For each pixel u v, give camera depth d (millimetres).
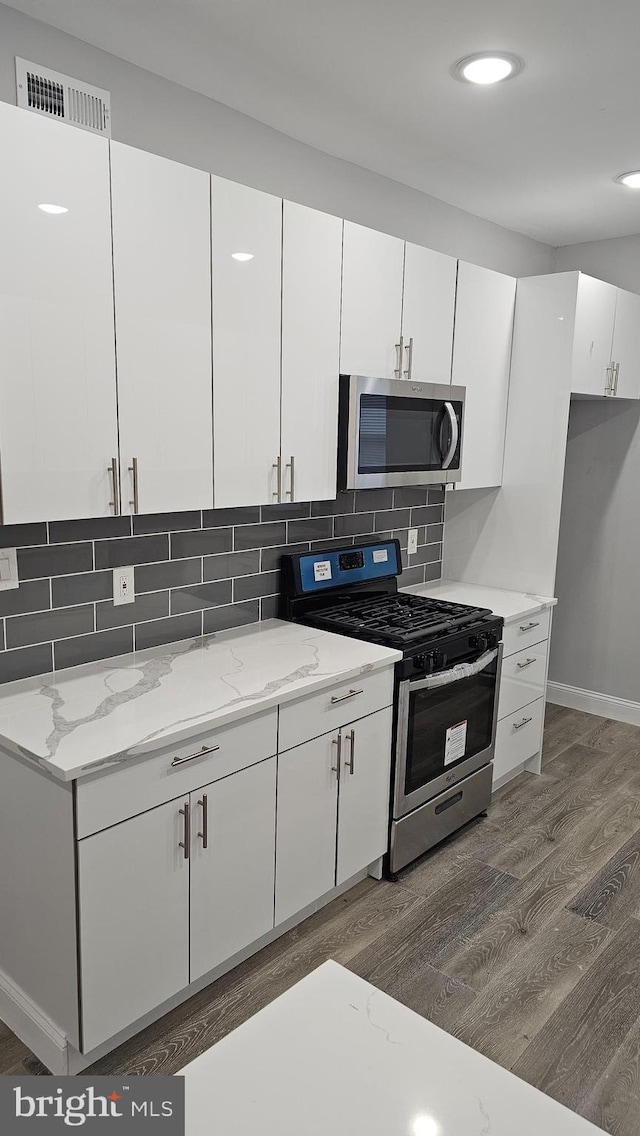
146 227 1903
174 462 2062
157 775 1812
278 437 2367
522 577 3545
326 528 3086
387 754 2592
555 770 3658
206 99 2383
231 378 2186
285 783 2197
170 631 2545
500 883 2715
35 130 1656
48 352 1743
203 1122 822
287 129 2611
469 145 2732
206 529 2598
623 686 4258
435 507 3719
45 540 2146
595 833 3072
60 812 1688
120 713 1921
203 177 2023
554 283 3250
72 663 2283
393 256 2688
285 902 2283
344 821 2455
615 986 2221
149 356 1958
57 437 1789
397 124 2557
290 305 2332
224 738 1969
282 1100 852
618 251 3982
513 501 3523
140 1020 1976
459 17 1891
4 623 2100
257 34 2002
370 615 2941
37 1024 1869
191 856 1945
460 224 3516
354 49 2066
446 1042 943
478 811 3121
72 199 1740
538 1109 852
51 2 1858
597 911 2568
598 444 4156
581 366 3326
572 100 2350
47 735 1775
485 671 2984
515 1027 2057
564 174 3021
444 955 2330
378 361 2699
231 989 2146
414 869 2797
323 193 2824
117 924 1784
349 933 2418
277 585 2912
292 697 2121
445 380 3039
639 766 3713
